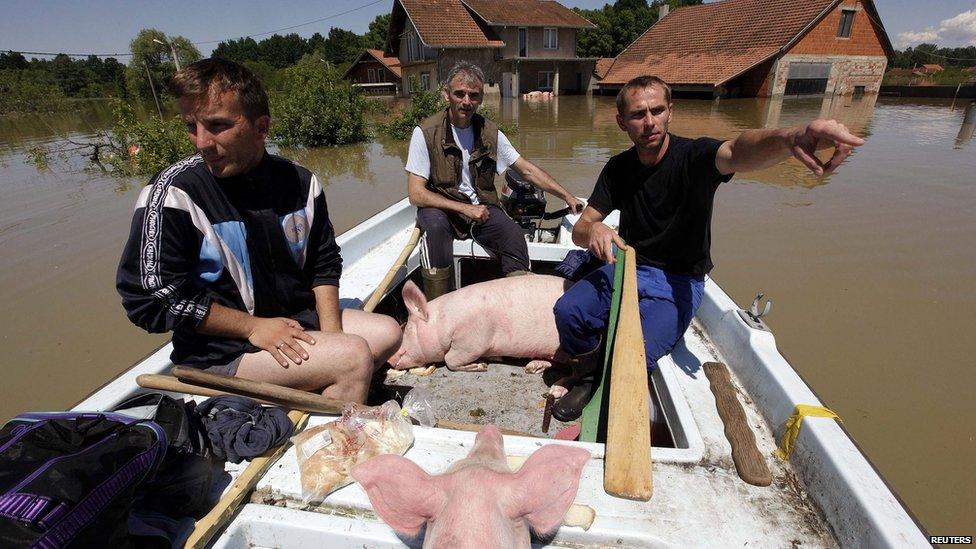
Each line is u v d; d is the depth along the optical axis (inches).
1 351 198.8
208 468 65.0
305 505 66.9
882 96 1053.2
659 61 1063.0
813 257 257.6
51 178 462.9
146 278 72.9
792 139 70.6
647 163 103.3
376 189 418.3
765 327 93.9
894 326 198.1
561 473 42.4
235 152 72.6
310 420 80.7
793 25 900.6
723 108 807.7
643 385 77.7
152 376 79.5
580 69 1246.3
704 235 100.0
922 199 339.9
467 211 138.4
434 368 119.8
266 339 80.6
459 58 1065.5
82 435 54.7
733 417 81.0
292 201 84.4
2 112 1213.7
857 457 65.1
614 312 95.0
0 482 47.4
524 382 115.4
